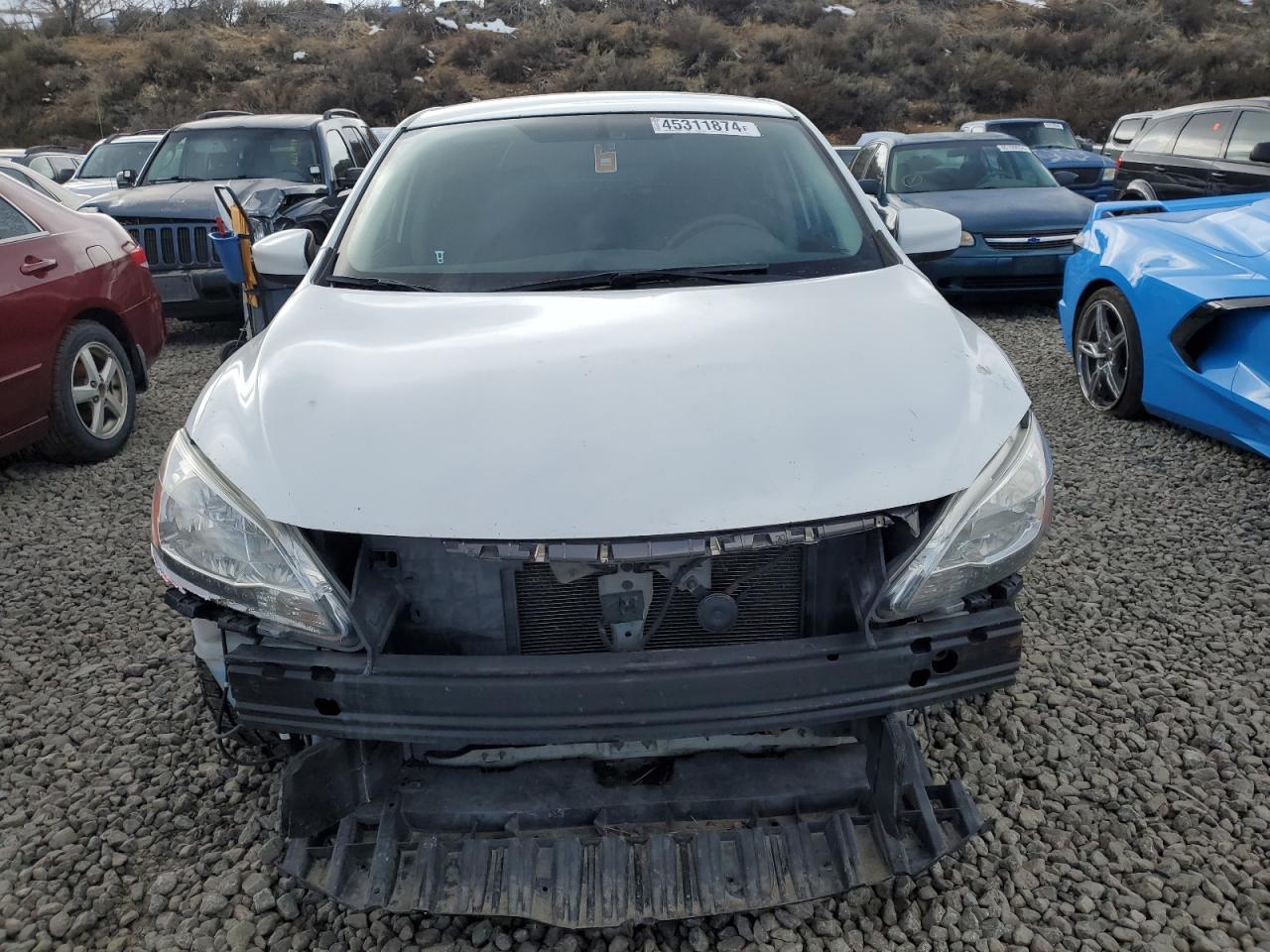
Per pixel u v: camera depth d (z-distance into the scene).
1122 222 5.48
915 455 1.98
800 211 2.97
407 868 2.02
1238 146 9.44
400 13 32.97
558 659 1.90
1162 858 2.37
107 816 2.58
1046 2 36.03
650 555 1.82
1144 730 2.84
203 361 7.76
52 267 5.06
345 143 10.00
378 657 1.92
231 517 1.97
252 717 1.98
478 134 3.26
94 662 3.35
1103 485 4.59
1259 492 4.42
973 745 2.78
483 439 1.96
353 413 2.07
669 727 1.90
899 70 28.56
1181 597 3.57
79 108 26.89
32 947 2.17
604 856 2.02
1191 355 4.72
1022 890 2.27
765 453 1.93
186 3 34.09
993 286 8.31
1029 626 3.40
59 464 5.38
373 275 2.79
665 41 30.41
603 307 2.46
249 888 2.29
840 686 1.93
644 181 3.02
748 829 2.06
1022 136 14.73
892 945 2.12
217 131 9.34
